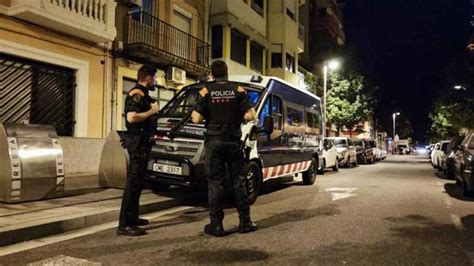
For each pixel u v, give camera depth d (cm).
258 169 905
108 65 1462
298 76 3194
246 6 2425
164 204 832
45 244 553
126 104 606
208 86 622
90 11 1296
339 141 2552
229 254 515
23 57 1185
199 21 2033
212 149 611
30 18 1162
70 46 1315
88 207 727
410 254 530
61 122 1312
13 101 1176
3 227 566
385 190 1212
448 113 3659
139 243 560
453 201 1005
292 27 3036
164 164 819
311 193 1111
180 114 898
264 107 953
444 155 1852
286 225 685
